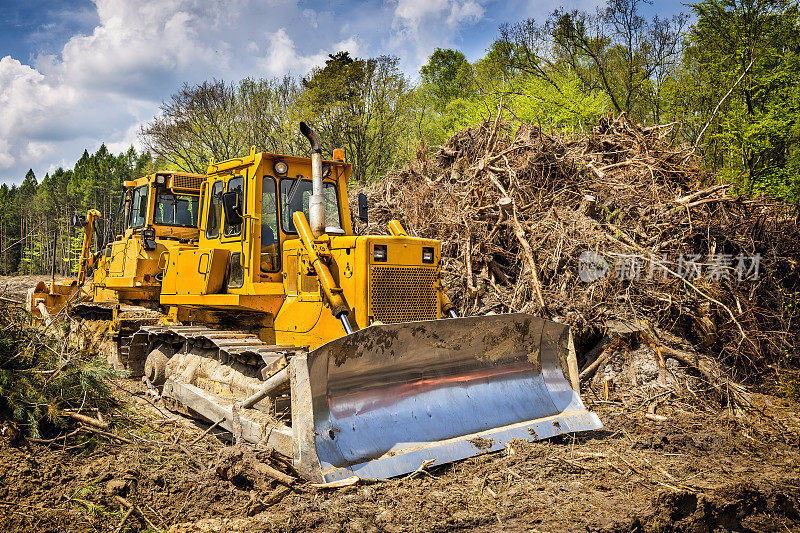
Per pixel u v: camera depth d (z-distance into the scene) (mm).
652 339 7340
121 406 6500
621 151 9766
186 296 7062
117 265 10047
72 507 3980
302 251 6027
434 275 6016
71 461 4777
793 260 8523
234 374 5898
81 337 9742
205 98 28781
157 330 7191
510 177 9055
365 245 5531
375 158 25656
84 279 11477
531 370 5816
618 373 7309
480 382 5473
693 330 7613
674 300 7617
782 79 15086
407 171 11109
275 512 4004
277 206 6379
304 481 4508
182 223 9742
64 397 5664
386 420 4855
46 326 6141
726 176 14203
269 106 28891
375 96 25562
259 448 4820
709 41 16859
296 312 6070
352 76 25359
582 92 21141
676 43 22016
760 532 4180
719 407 6926
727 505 4289
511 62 24312
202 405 5844
